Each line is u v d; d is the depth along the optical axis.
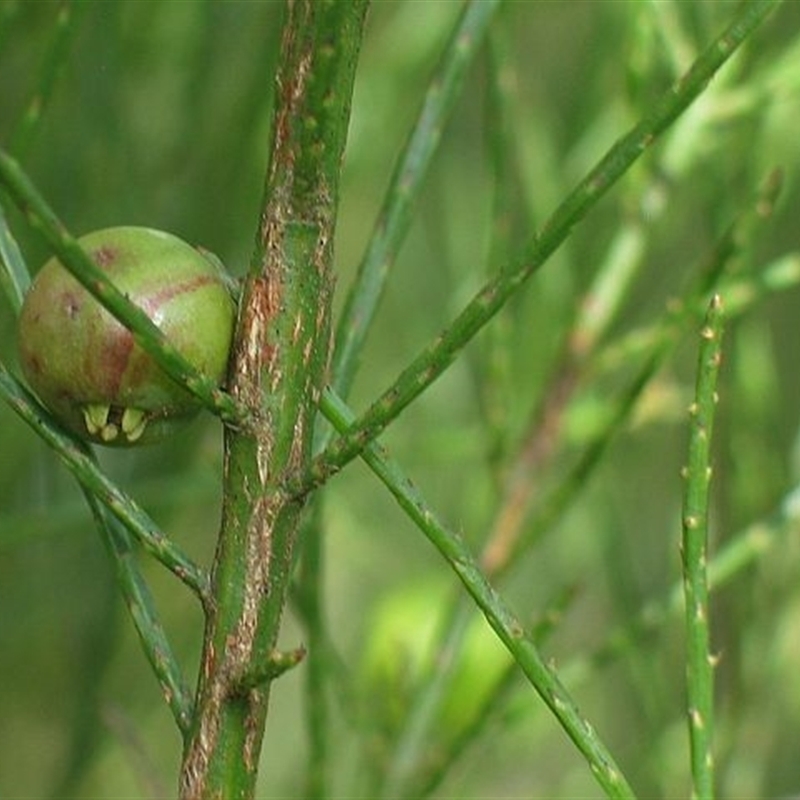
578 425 0.21
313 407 0.15
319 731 0.18
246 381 0.15
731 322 0.21
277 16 0.21
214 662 0.15
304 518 0.16
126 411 0.15
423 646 0.22
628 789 0.15
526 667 0.15
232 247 0.22
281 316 0.15
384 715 0.20
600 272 0.21
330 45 0.14
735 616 0.21
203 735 0.15
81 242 0.15
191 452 0.22
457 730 0.21
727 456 0.21
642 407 0.22
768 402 0.21
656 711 0.21
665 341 0.19
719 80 0.20
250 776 0.15
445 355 0.15
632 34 0.20
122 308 0.14
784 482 0.21
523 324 0.22
